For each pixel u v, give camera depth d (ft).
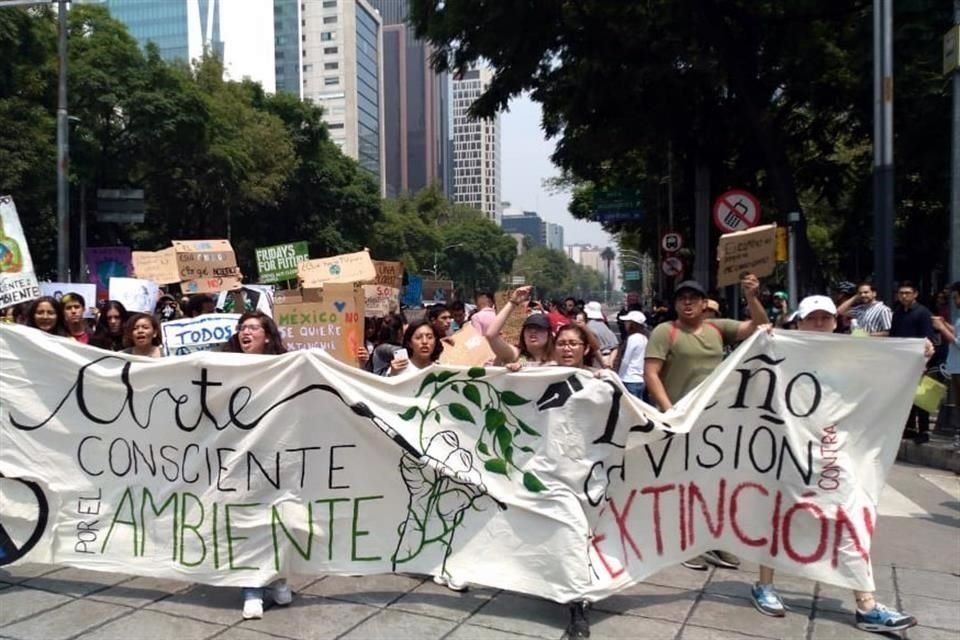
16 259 25.82
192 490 15.26
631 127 62.54
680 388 16.46
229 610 14.84
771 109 58.54
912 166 51.57
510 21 53.98
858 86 50.93
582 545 13.79
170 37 364.79
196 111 105.29
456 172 655.76
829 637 14.02
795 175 67.72
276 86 426.92
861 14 50.14
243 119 133.39
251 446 15.03
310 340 24.89
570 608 14.15
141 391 15.55
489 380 14.76
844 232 94.79
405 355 20.47
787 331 15.08
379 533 15.08
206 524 15.14
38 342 15.92
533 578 14.07
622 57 55.11
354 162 187.83
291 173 148.15
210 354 15.39
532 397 14.57
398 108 588.91
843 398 14.93
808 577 14.66
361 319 25.00
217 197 126.21
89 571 16.81
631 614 14.84
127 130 102.47
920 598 15.84
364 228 183.42
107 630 13.92
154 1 364.58
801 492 14.80
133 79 100.78
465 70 59.72
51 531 15.81
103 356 15.71
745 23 52.85
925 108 46.06
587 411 14.10
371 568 15.02
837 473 14.74
